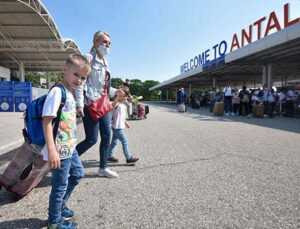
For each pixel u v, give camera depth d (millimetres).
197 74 33969
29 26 25188
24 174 3418
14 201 3482
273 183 4117
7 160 5492
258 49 17578
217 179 4312
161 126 11641
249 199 3529
